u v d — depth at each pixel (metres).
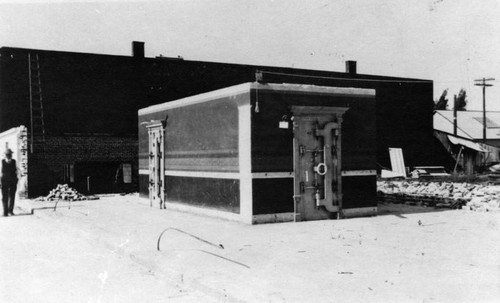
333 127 14.73
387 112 39.94
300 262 8.71
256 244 10.54
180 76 32.38
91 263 9.62
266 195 13.85
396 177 35.19
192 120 16.78
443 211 16.66
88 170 28.67
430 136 41.62
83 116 29.36
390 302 6.29
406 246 10.16
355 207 15.20
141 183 21.44
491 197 17.80
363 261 8.74
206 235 11.83
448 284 7.15
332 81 38.38
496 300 6.35
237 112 14.25
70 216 16.70
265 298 6.49
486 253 9.41
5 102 27.70
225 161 14.88
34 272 8.89
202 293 7.29
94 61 29.78
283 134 14.14
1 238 12.77
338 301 6.34
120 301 7.02
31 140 27.00
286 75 36.44
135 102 30.83
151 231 12.73
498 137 48.25
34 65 28.25
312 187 14.54
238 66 34.41
